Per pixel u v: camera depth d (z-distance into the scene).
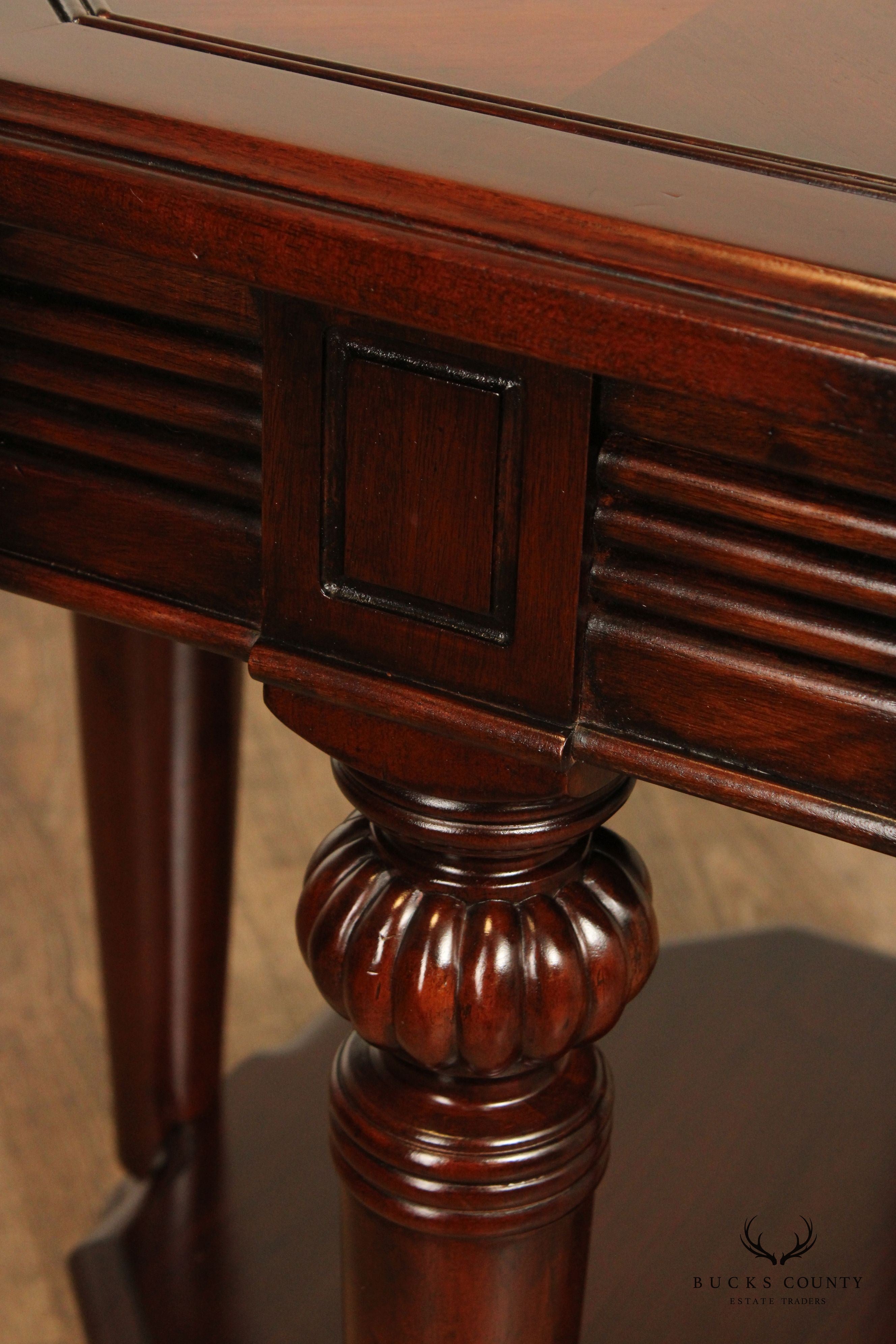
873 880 1.94
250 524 0.71
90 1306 1.30
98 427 0.72
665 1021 1.49
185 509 0.72
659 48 0.80
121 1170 1.55
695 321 0.54
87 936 1.81
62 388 0.72
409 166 0.62
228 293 0.65
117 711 1.23
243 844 1.96
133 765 1.25
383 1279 0.83
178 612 0.75
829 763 0.62
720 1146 1.37
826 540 0.58
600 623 0.64
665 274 0.56
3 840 1.94
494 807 0.72
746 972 1.55
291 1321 1.27
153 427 0.71
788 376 0.54
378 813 0.75
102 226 0.64
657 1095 1.41
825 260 0.56
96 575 0.77
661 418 0.58
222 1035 1.45
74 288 0.69
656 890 1.90
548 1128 0.80
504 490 0.62
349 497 0.66
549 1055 0.76
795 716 0.62
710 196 0.61
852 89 0.76
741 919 1.86
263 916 1.86
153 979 1.35
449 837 0.73
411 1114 0.80
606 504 0.61
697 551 0.60
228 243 0.61
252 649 0.71
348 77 0.72
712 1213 1.31
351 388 0.64
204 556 0.73
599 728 0.66
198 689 1.24
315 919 0.79
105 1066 1.66
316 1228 1.35
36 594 0.78
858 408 0.53
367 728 0.72
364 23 0.81
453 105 0.70
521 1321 0.83
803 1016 1.50
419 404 0.63
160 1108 1.42
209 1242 1.34
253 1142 1.43
